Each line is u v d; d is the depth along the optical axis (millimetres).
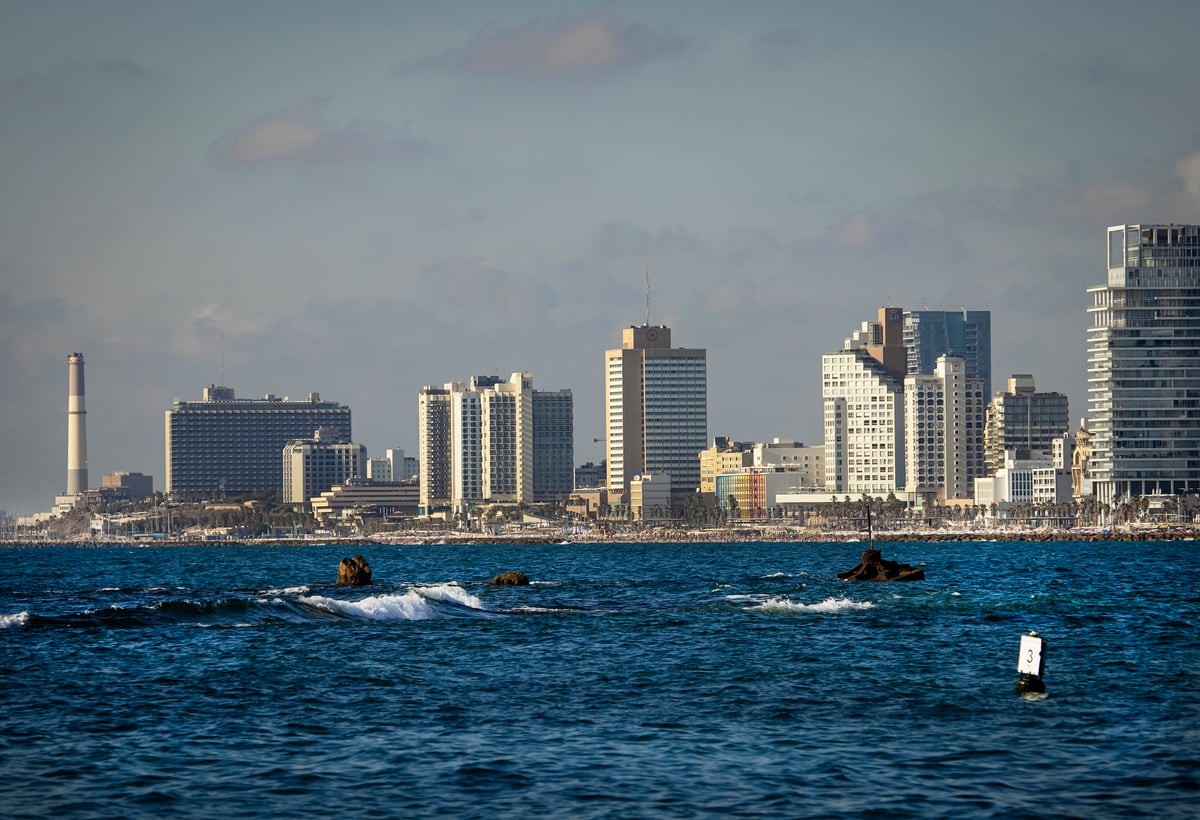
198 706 149250
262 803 107375
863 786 112125
